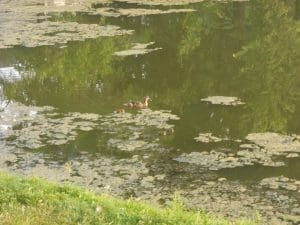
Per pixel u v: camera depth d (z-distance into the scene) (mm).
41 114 32000
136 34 52438
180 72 41000
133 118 31250
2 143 27766
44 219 13961
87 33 52031
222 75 40375
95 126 29984
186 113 32250
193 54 46438
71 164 25391
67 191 16859
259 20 60188
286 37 52438
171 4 67562
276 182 23781
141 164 25438
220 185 23500
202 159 25969
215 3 68062
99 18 59375
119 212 15336
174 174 24484
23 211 14273
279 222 20594
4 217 13781
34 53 45750
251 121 30969
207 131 29469
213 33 54562
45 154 26516
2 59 44312
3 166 25141
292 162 25703
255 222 19516
